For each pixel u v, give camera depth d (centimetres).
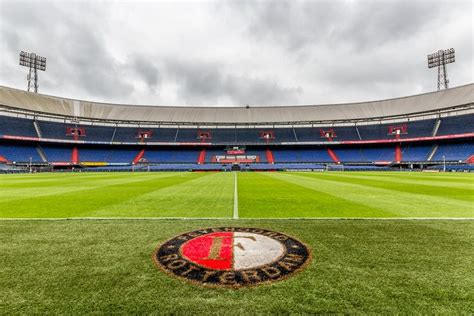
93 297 279
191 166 5088
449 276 328
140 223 620
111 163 5322
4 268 356
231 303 266
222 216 702
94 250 429
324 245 451
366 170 4847
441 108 5094
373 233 526
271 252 416
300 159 5725
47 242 473
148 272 341
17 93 5112
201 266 360
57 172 4269
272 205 882
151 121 6159
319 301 269
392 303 265
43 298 279
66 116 5512
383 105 6044
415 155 5091
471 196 1109
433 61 5625
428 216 696
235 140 6134
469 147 4638
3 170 3975
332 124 6338
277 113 6544
